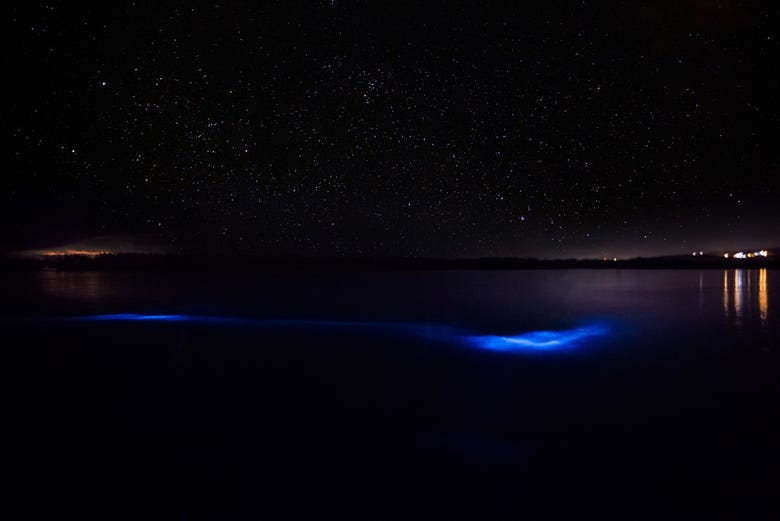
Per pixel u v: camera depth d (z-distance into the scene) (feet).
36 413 6.14
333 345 9.85
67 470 4.69
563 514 3.96
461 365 8.29
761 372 7.76
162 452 5.06
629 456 4.91
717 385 7.13
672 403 6.39
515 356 8.91
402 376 7.68
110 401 6.57
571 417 5.93
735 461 4.79
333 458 4.91
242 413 6.12
